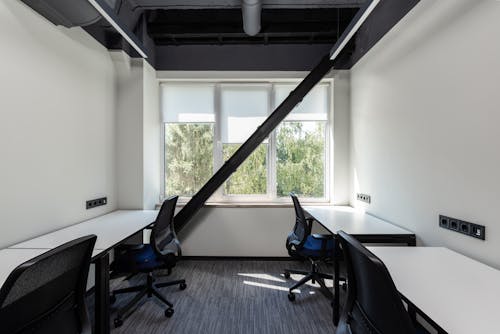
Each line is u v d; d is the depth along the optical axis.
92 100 2.99
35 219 2.20
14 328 0.98
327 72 3.58
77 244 1.17
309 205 3.97
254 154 4.07
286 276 3.21
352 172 3.76
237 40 3.84
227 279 3.18
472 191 1.73
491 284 1.33
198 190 4.04
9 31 1.95
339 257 2.35
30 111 2.14
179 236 3.82
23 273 0.92
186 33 3.57
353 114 3.72
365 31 3.30
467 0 1.76
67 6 2.13
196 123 4.08
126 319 2.38
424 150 2.20
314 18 3.55
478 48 1.68
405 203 2.47
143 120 3.55
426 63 2.18
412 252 1.84
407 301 1.18
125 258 2.46
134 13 3.21
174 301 2.68
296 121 4.07
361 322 1.21
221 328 2.25
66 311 1.27
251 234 3.82
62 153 2.51
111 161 3.38
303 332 2.21
